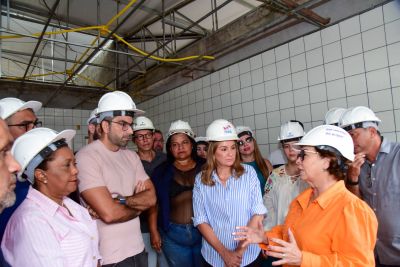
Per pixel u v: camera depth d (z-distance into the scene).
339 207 1.17
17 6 3.70
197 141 3.09
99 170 1.69
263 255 1.98
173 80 4.53
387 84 2.26
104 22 4.01
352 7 2.44
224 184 1.93
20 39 4.30
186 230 2.21
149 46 4.41
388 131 2.26
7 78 3.96
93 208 1.62
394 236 1.69
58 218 1.22
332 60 2.60
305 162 1.26
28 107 1.66
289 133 2.13
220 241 1.88
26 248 1.07
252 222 1.83
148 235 2.72
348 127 1.79
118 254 1.67
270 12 2.81
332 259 1.12
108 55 4.84
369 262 1.08
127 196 1.79
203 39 3.67
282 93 3.03
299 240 1.29
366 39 2.37
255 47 3.28
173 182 2.32
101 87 4.63
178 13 3.53
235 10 3.31
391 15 2.22
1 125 0.82
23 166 1.19
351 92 2.47
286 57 2.98
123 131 1.75
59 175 1.24
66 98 5.04
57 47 4.62
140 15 3.73
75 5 3.62
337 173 1.24
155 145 3.57
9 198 0.85
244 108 3.45
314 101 2.75
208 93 3.94
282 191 2.12
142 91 4.95
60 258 1.14
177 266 2.22
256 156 2.63
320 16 2.54
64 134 1.30
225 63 3.66
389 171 1.71
